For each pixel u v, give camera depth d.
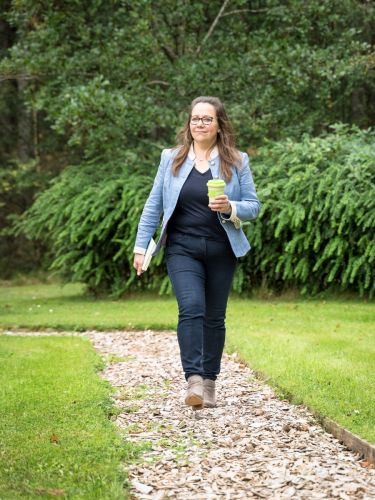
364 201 13.71
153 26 19.14
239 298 15.57
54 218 16.58
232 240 6.03
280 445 5.54
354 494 4.55
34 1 18.80
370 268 14.14
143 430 5.97
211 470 5.01
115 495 4.44
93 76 19.22
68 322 12.16
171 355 9.23
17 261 26.17
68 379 7.50
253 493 4.61
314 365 7.89
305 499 4.50
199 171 6.08
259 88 18.67
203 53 18.98
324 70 18.14
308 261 14.72
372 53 18.73
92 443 5.41
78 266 16.44
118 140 17.75
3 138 26.30
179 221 6.11
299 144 15.34
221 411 6.51
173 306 14.22
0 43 25.61
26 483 4.64
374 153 14.33
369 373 7.47
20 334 11.52
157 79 19.53
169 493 4.62
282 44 18.44
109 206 16.09
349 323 11.34
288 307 13.74
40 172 25.36
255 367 8.01
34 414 6.20
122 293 16.81
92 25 19.69
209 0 20.02
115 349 9.83
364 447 5.22
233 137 6.20
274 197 14.75
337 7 19.69
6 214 26.25
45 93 18.59
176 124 17.52
